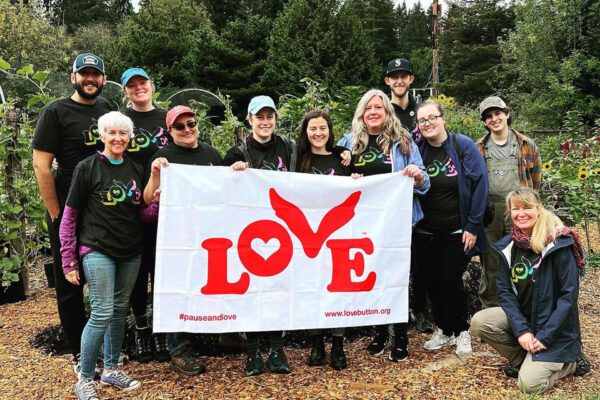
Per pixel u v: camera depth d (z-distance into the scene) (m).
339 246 3.58
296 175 3.51
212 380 3.43
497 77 25.53
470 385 3.30
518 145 4.31
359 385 3.32
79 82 3.32
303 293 3.52
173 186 3.30
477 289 4.99
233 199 3.41
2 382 3.43
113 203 3.08
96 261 3.04
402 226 3.66
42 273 6.41
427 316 4.44
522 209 3.28
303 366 3.67
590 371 3.45
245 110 24.30
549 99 18.53
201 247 3.35
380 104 3.72
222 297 3.38
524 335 3.23
